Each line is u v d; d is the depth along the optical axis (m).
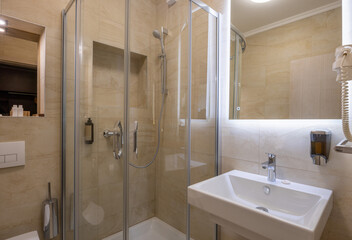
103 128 1.30
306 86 1.09
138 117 1.49
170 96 1.51
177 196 1.49
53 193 1.42
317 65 1.05
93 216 1.31
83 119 1.29
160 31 1.54
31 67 1.51
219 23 1.52
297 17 1.13
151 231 1.60
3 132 1.22
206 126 1.50
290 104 1.15
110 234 1.30
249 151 1.33
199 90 1.46
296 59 1.13
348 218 0.96
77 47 1.27
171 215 1.54
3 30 1.36
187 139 1.43
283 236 0.70
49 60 1.38
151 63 1.52
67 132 1.42
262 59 1.27
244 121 1.36
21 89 1.48
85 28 1.26
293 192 1.00
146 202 1.61
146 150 1.56
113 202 1.30
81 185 1.30
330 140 1.00
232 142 1.43
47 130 1.38
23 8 1.27
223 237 1.49
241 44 1.38
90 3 1.27
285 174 1.16
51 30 1.39
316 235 0.66
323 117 1.02
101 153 1.30
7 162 1.21
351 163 0.95
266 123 1.25
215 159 1.51
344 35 0.98
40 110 1.45
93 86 1.28
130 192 1.49
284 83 1.17
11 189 1.25
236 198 1.19
